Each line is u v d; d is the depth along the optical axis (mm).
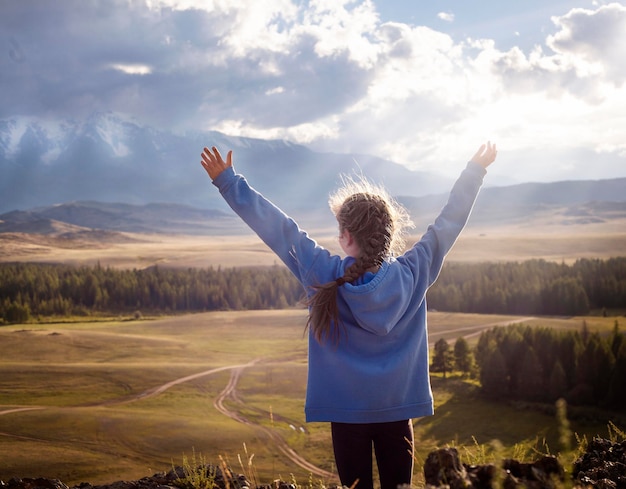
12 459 68625
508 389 85438
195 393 105250
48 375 118812
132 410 92500
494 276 198000
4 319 192500
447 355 103000
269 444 72375
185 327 181375
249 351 146375
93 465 66500
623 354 76188
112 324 190500
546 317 164250
